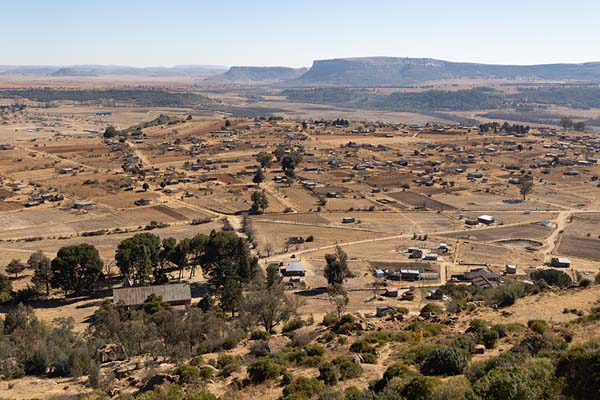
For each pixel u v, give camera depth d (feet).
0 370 215.31
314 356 181.78
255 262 444.96
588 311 220.02
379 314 314.35
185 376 172.55
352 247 572.92
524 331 189.78
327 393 140.36
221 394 159.43
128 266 439.22
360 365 169.68
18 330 268.00
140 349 241.14
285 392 149.89
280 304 284.82
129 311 331.16
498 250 563.07
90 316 364.17
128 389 181.88
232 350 224.53
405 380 138.10
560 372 118.62
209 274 454.81
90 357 225.97
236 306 331.16
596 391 103.65
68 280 419.74
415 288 430.20
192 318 260.62
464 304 271.08
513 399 109.60
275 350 208.03
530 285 300.20
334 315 285.02
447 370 151.43
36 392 190.80
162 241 518.37
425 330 210.18
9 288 416.26
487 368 138.72
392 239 606.55
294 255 542.98
